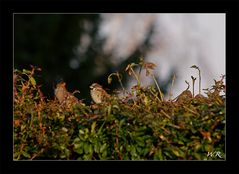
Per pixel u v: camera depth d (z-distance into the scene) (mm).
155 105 8078
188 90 8305
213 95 8102
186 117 7863
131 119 7945
